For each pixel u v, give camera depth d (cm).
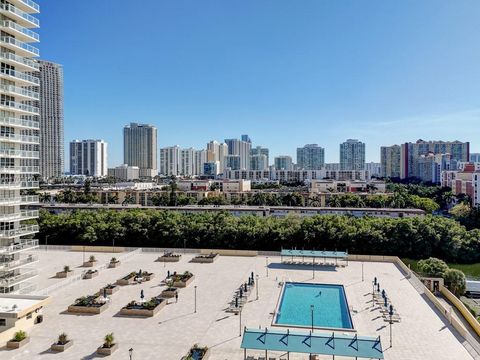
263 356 4197
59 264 8331
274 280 7038
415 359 4128
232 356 4184
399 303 5831
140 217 10669
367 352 3797
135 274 7250
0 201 5862
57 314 5431
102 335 4722
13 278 5966
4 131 6056
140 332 4812
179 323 5091
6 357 4169
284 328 4941
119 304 5819
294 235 9775
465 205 15225
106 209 14025
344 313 5544
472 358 4150
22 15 6206
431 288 6825
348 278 7169
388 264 8231
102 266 8044
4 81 6112
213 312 5481
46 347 4412
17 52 6322
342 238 9575
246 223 10375
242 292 6231
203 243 10169
